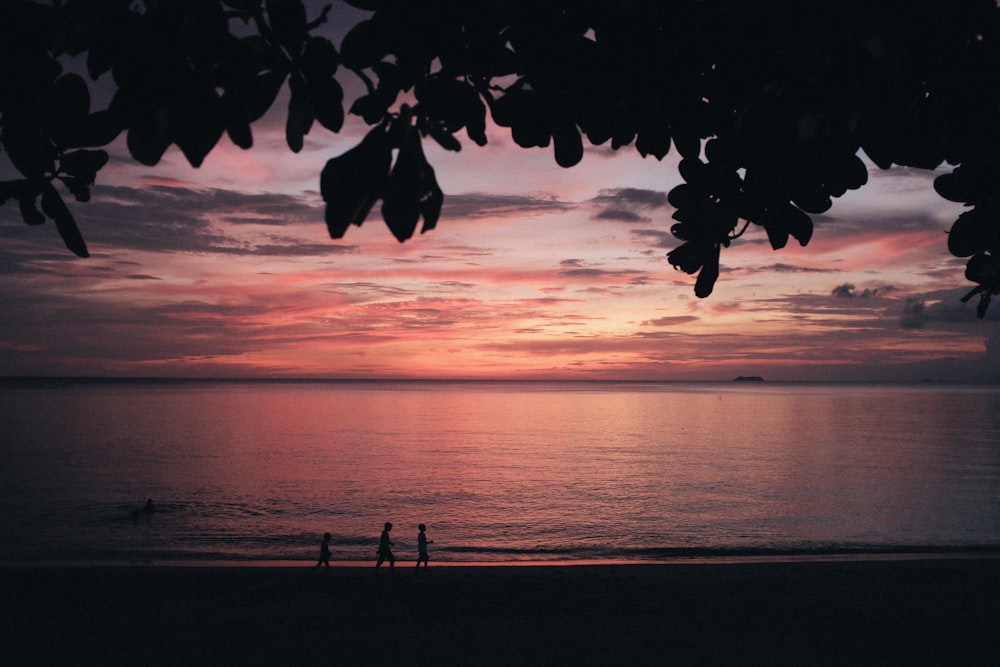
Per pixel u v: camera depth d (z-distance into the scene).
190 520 34.47
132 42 1.16
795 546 29.14
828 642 14.31
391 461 59.16
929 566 21.77
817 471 53.50
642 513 36.88
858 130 1.32
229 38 1.17
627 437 85.06
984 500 41.16
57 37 1.17
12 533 31.11
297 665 12.98
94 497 40.41
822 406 183.50
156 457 60.34
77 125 1.21
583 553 27.77
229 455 62.53
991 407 176.00
